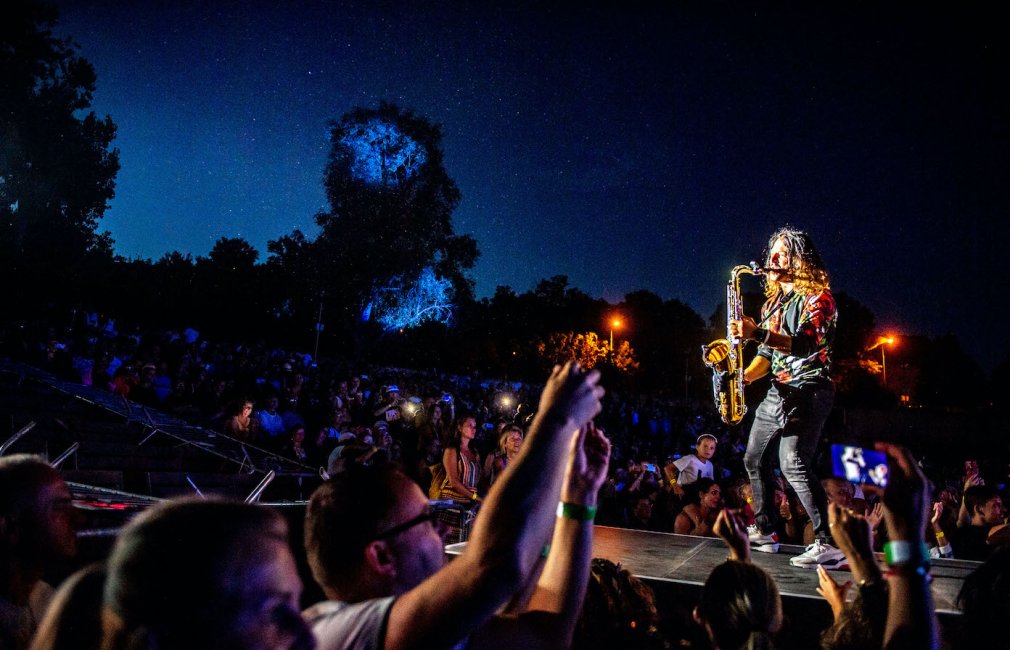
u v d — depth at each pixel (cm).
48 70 3012
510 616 159
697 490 718
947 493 723
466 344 4522
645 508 902
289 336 4047
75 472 606
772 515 456
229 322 3903
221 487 885
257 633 100
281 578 105
